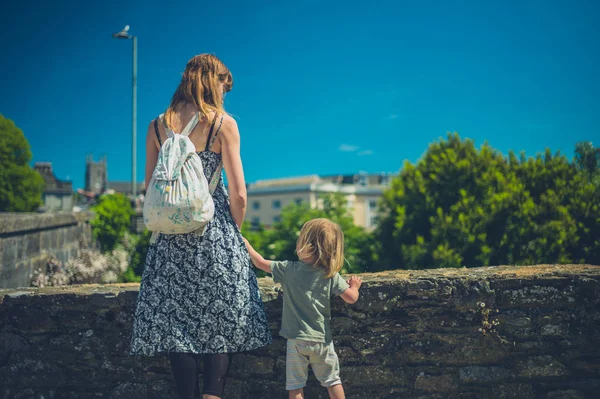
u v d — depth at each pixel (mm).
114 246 11102
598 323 2703
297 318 2428
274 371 2771
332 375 2465
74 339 2771
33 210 43094
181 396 2195
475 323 2719
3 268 5816
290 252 13688
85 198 78000
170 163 2109
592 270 2807
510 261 8953
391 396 2736
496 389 2715
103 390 2785
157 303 2219
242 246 2361
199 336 2207
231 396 2781
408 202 10500
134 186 16875
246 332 2289
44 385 2773
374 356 2746
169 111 2303
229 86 2453
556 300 2701
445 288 2699
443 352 2721
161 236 2273
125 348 2768
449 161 10141
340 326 2748
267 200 44469
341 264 2480
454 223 9289
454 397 2717
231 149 2268
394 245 10469
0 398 2758
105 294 2748
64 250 8492
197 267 2219
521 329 2713
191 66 2348
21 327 2764
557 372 2705
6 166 40688
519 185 9516
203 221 2133
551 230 8844
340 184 46969
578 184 9320
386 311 2740
